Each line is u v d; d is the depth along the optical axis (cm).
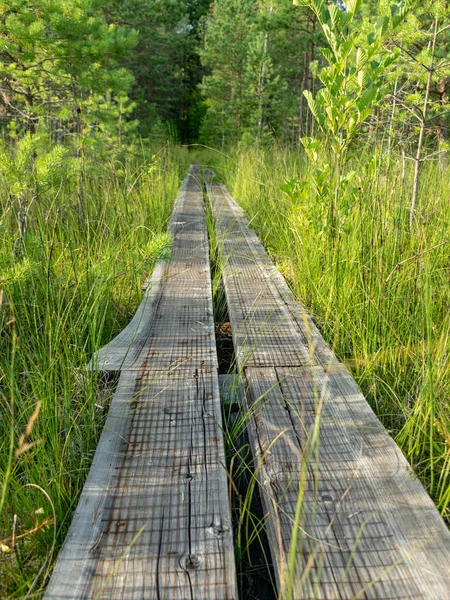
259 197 638
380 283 285
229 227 566
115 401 212
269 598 151
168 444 183
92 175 576
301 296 356
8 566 147
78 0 538
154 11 1742
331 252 347
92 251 360
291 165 679
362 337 262
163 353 258
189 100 3167
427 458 191
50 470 177
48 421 190
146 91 2623
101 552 136
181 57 2914
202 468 171
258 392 220
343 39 326
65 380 211
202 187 987
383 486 161
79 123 677
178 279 384
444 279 281
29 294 279
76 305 300
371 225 334
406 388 238
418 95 387
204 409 206
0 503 142
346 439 186
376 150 386
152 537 141
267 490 160
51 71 578
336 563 133
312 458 175
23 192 277
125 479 165
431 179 480
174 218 611
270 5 1308
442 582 127
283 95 1502
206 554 136
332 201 356
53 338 246
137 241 414
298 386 225
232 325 301
